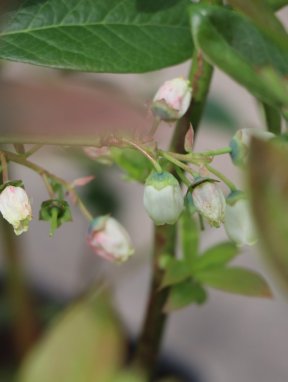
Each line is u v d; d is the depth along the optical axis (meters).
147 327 0.31
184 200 0.27
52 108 0.18
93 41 0.26
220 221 0.25
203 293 0.29
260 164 0.18
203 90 0.27
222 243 0.29
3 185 0.25
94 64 0.26
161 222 0.25
